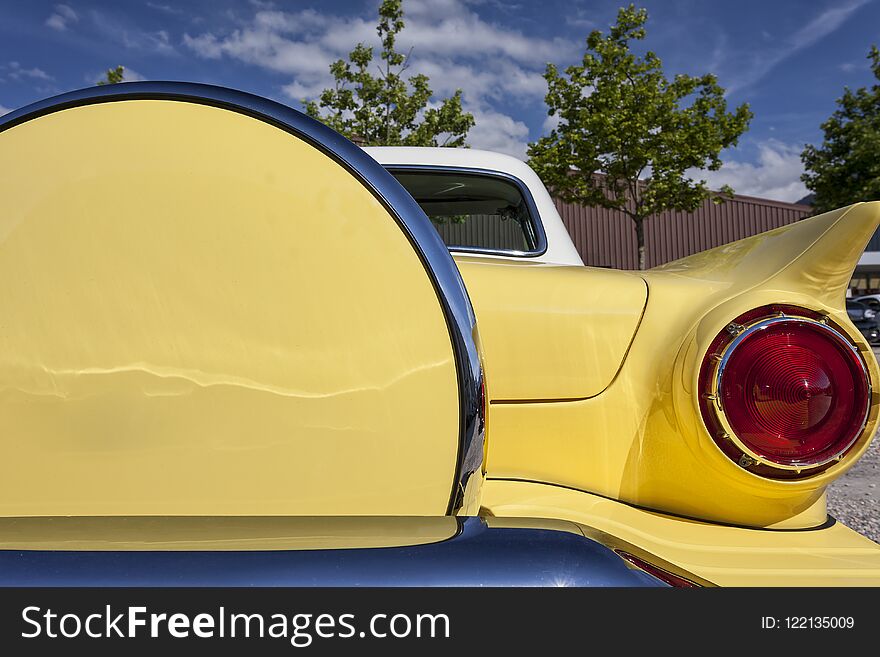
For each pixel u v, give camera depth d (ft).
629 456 3.79
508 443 3.80
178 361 2.51
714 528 3.58
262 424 2.52
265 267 2.55
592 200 63.87
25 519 2.34
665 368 3.66
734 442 3.33
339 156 2.62
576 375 3.80
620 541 2.53
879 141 63.72
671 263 5.05
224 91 2.63
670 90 61.16
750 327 3.35
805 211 102.89
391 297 2.59
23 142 2.56
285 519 2.39
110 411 2.49
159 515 2.48
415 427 2.57
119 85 2.60
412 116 57.52
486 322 3.78
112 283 2.51
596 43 62.08
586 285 3.92
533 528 2.43
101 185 2.54
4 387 2.48
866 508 12.19
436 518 2.44
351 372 2.56
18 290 2.50
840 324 3.33
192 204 2.55
